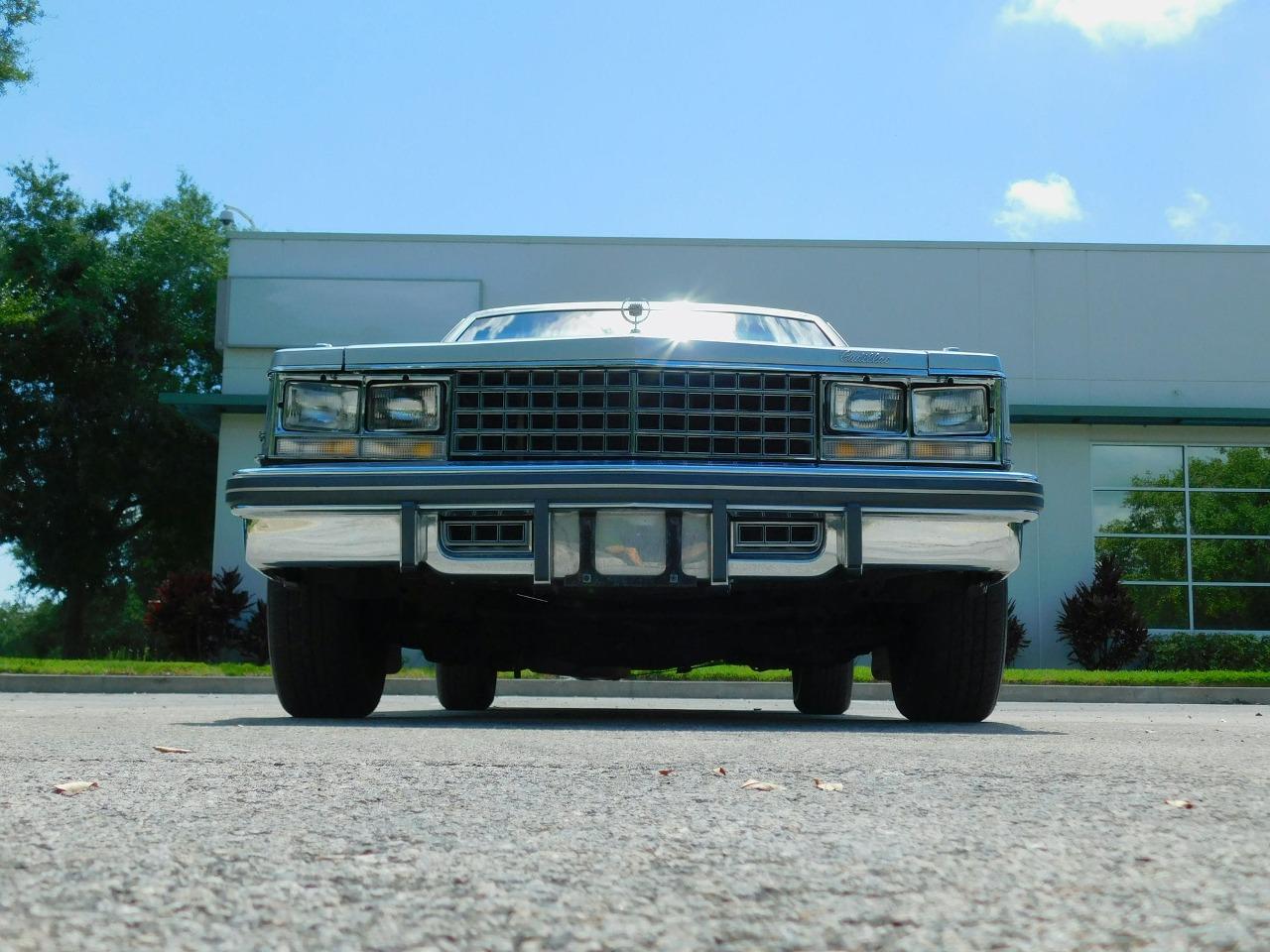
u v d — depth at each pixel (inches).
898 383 190.4
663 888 60.1
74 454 1171.9
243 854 68.3
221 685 459.8
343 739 150.0
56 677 456.4
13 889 58.0
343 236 775.7
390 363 189.8
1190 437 771.4
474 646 214.1
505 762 121.0
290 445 190.9
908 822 81.9
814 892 59.0
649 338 186.1
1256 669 724.0
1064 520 759.7
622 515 180.1
